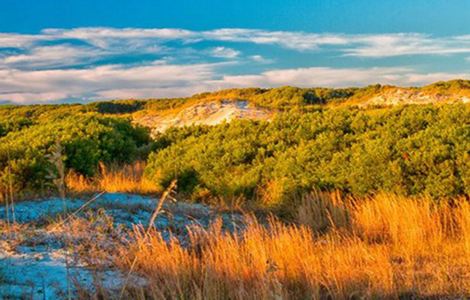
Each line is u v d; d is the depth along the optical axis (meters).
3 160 12.54
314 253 7.36
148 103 75.88
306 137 14.57
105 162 16.72
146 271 6.45
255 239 7.47
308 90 68.81
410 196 9.52
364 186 10.33
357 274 6.50
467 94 56.41
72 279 5.72
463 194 9.42
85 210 9.94
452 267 7.00
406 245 8.05
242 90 72.31
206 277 5.71
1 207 10.16
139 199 12.16
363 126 14.01
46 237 7.74
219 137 16.48
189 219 10.23
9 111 65.88
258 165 13.39
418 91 60.03
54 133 17.03
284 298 5.52
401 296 6.13
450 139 10.43
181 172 13.86
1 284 5.65
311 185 11.30
